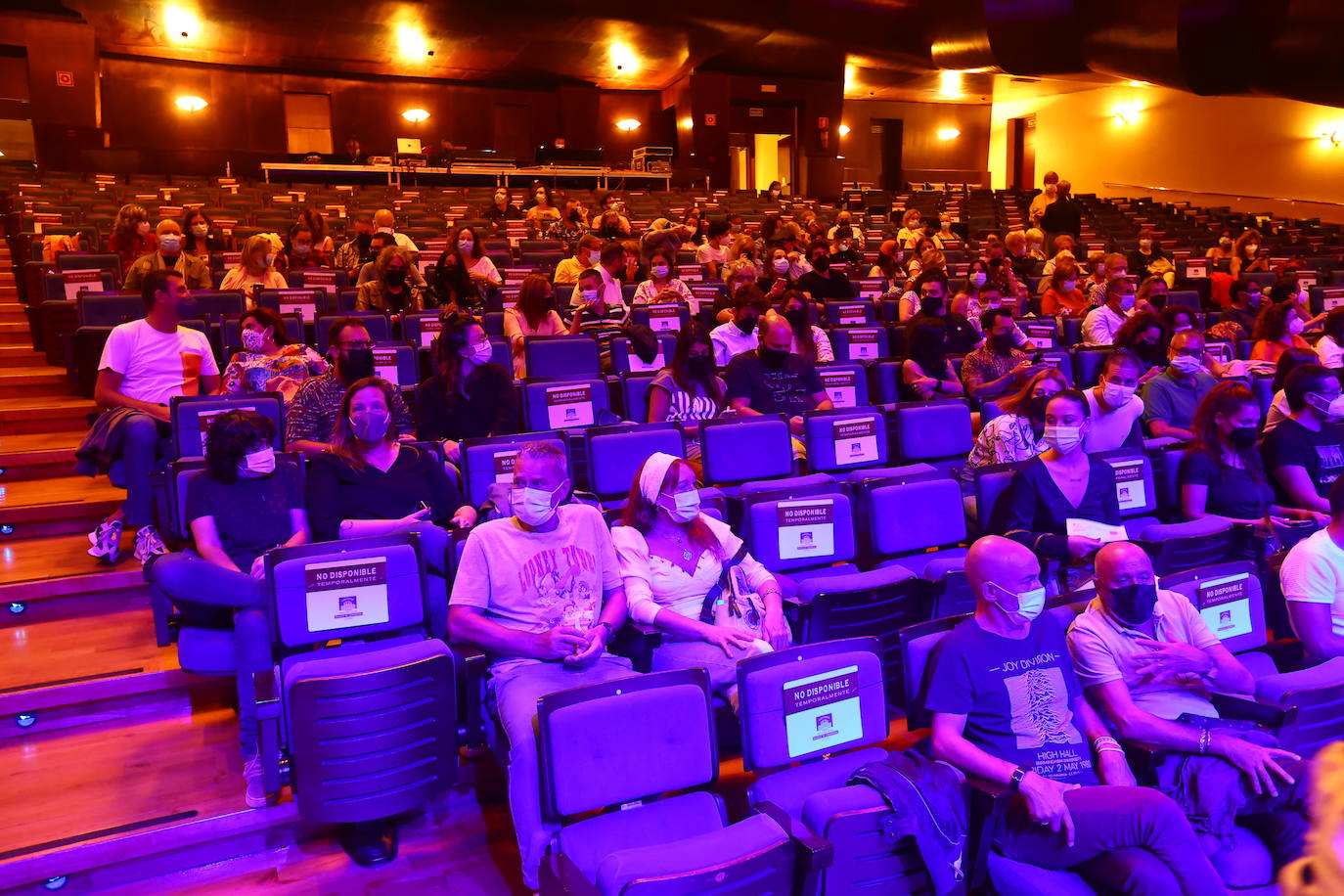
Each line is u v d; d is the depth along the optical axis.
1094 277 9.14
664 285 7.95
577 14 17.28
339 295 7.69
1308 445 4.62
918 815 2.34
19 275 8.61
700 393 5.41
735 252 9.54
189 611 3.35
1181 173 21.86
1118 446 4.96
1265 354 6.74
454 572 3.56
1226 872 2.62
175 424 4.42
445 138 21.56
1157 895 2.37
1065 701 2.75
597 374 6.20
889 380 6.42
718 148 21.58
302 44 18.64
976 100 25.97
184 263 7.90
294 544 3.62
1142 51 15.37
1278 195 19.61
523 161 19.86
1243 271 11.35
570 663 2.99
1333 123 18.44
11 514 4.51
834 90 22.22
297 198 13.70
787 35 19.25
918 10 19.03
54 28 16.80
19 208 11.35
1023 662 2.71
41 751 3.32
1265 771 2.61
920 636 2.84
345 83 20.70
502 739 2.91
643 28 18.19
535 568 3.16
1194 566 3.98
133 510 4.37
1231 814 2.64
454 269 7.12
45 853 2.75
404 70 20.78
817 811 2.34
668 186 19.17
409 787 2.84
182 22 17.19
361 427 3.79
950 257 11.07
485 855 3.01
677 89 22.02
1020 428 4.72
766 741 2.56
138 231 8.00
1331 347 6.45
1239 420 4.49
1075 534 3.94
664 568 3.40
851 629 3.52
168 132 19.33
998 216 18.33
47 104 16.94
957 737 2.62
